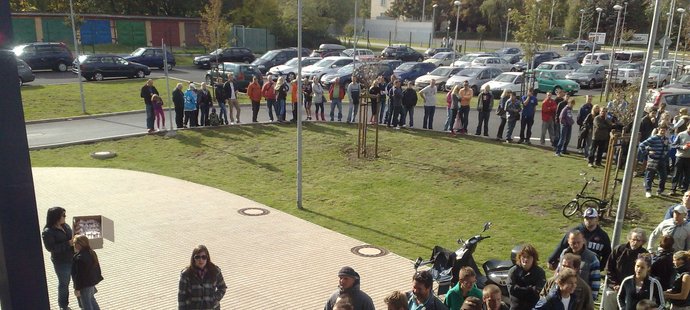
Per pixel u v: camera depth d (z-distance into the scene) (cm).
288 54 4094
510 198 1367
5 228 382
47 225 760
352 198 1401
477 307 522
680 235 809
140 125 2138
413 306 582
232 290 887
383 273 969
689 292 679
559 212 1272
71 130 2036
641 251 712
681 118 1509
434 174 1565
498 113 1902
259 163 1708
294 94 2142
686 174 1349
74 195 1368
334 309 493
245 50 4312
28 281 397
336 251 1070
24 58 3403
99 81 3158
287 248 1080
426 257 1044
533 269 650
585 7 6944
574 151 1773
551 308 589
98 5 5541
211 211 1295
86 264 703
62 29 4628
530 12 3684
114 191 1417
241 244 1095
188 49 5234
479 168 1600
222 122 2119
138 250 1045
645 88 888
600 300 865
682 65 3947
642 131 1531
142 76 3425
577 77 3669
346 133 2000
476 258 1026
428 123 2084
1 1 360
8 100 373
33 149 1777
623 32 5691
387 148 1827
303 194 1441
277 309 827
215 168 1662
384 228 1202
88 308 718
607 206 1245
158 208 1302
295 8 6262
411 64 3625
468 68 3341
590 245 774
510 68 4072
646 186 1357
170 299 845
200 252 625
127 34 5038
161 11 5944
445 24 8825
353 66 3206
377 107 1727
